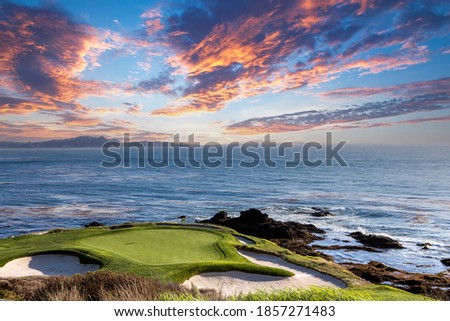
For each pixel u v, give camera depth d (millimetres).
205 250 26219
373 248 37312
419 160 199000
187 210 63594
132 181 110812
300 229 46500
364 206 66625
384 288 19672
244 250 27953
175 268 20922
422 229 47688
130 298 10594
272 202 72438
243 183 106562
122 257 23172
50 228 48938
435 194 82562
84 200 73688
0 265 22344
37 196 78250
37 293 13344
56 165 180625
